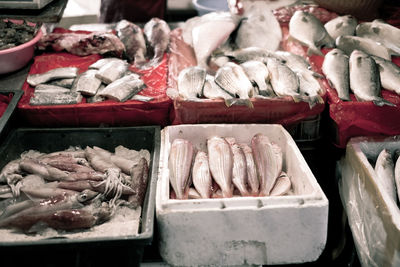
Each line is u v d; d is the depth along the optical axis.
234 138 2.31
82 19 4.71
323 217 1.78
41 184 2.03
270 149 2.14
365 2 3.43
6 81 2.64
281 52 2.88
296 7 3.70
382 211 1.96
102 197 1.92
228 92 2.39
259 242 1.82
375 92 2.43
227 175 2.03
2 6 2.41
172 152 2.11
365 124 2.41
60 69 2.66
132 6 4.67
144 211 1.83
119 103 2.38
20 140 2.33
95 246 1.60
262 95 2.41
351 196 2.31
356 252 2.41
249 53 2.85
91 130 2.35
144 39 3.19
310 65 2.82
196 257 1.84
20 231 1.75
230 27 3.06
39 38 2.87
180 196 1.93
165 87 2.58
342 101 2.41
